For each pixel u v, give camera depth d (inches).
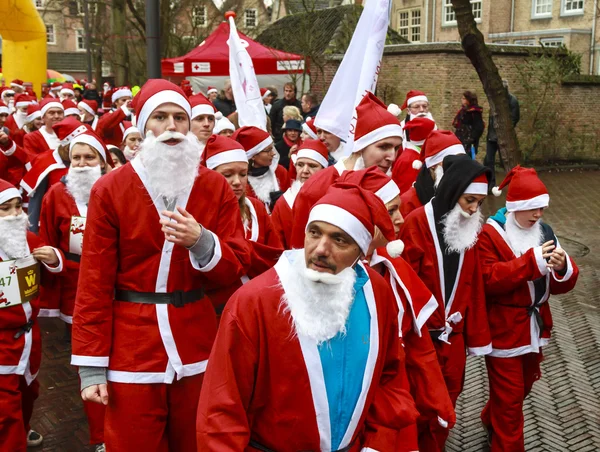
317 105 466.6
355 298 90.9
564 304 287.3
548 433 181.9
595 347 241.9
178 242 113.7
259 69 605.6
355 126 165.9
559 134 700.0
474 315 158.6
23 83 722.8
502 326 163.8
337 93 188.5
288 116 363.6
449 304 153.6
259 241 161.5
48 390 208.2
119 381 118.3
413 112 296.8
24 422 166.2
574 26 1032.2
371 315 91.5
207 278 123.9
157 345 118.7
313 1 686.5
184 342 120.3
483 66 346.9
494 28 1117.7
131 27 892.6
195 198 122.3
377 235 111.4
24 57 900.0
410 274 133.6
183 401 122.4
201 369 122.5
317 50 716.0
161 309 119.2
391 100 710.5
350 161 157.1
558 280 161.3
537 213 162.2
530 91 677.9
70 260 195.6
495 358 165.3
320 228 84.6
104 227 117.6
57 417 191.6
